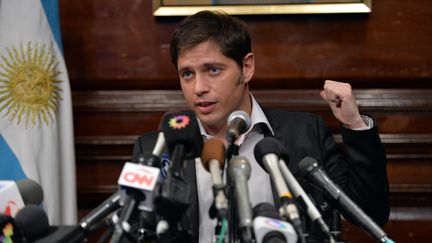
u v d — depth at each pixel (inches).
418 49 189.2
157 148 78.2
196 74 104.1
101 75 193.9
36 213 75.7
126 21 193.0
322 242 77.8
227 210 72.2
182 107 193.2
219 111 105.4
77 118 195.6
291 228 67.9
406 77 189.9
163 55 192.7
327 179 82.4
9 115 166.9
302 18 189.3
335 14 188.7
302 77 190.2
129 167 72.5
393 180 192.4
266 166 78.2
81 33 193.6
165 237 84.0
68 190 174.7
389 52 189.6
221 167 77.1
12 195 80.7
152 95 194.4
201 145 77.9
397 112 192.2
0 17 168.2
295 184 77.3
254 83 191.8
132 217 75.5
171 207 71.1
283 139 114.0
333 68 190.1
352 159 100.3
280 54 190.2
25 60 167.9
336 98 98.0
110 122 195.6
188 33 103.2
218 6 186.9
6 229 74.2
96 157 195.5
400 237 192.5
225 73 104.1
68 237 76.5
